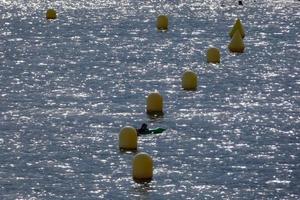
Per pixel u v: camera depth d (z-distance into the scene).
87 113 103.38
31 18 189.00
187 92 113.81
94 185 79.69
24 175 82.12
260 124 99.06
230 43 143.88
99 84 118.19
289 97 111.50
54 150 89.56
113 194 77.50
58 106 106.44
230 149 90.06
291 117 102.06
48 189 78.56
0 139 93.12
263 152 89.25
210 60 133.25
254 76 123.44
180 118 101.38
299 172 83.62
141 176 81.19
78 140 92.94
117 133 95.62
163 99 110.06
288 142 92.69
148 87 116.69
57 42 153.00
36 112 103.75
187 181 80.81
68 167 84.44
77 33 164.12
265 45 150.50
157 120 100.62
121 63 132.75
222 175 82.56
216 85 117.62
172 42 153.25
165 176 82.06
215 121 100.19
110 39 156.38
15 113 103.25
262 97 111.31
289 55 140.25
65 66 130.25
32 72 125.75
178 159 86.88
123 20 184.75
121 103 108.00
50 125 98.44
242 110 104.94
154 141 92.56
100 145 91.19
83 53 141.25
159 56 139.00
